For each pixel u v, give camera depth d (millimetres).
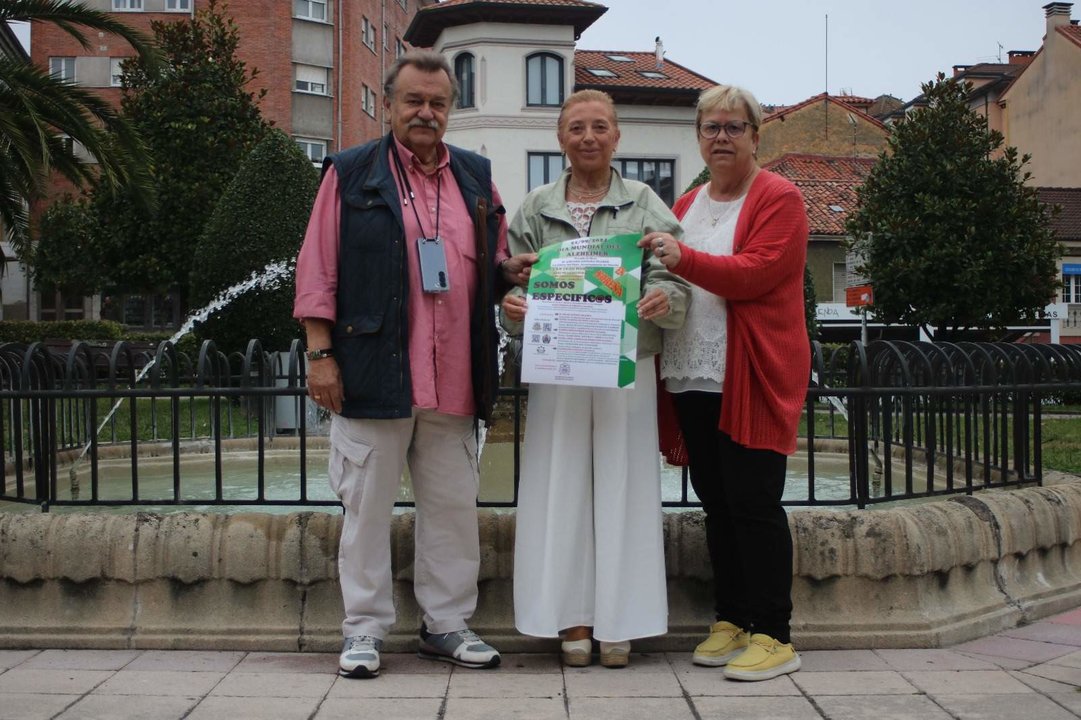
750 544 3273
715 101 3398
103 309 34875
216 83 22047
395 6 43562
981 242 21125
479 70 32031
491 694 3033
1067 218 32562
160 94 21578
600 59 36312
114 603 3520
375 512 3270
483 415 3334
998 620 3770
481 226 3367
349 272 3227
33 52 34656
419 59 3277
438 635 3391
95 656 3393
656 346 3396
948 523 3717
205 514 3594
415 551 3469
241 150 21969
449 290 3273
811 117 39531
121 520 3555
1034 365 4848
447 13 31875
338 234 3258
